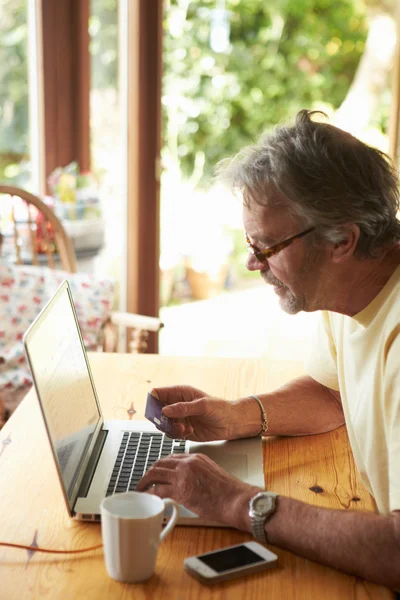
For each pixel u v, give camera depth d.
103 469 1.25
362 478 1.27
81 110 3.62
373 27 5.33
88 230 3.34
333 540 1.01
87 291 2.63
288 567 1.02
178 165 4.93
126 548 0.96
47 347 1.18
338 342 1.39
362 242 1.18
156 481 1.15
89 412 1.36
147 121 3.37
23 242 3.12
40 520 1.13
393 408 1.11
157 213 3.49
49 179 3.47
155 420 1.31
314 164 1.13
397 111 3.50
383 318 1.23
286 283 1.22
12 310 2.57
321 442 1.42
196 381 1.70
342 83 5.78
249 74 5.43
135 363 1.82
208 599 0.95
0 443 1.39
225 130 5.30
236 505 1.09
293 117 1.23
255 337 4.52
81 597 0.95
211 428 1.38
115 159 3.50
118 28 3.35
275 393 1.46
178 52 4.70
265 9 5.41
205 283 5.17
